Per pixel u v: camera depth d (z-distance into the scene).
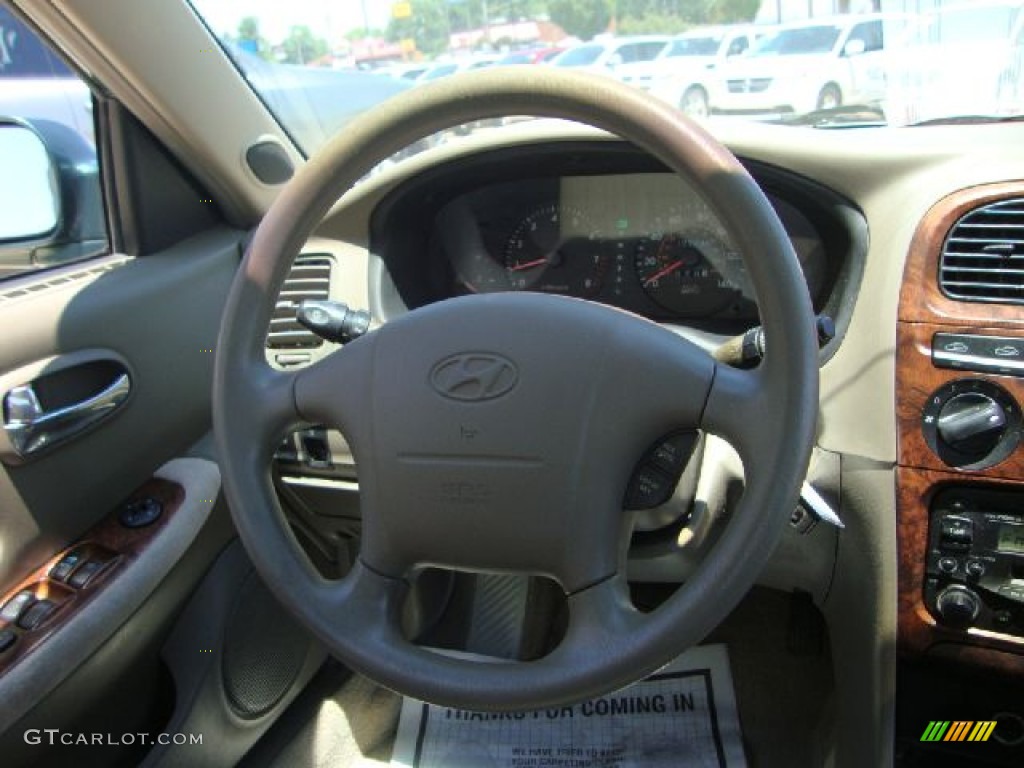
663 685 1.61
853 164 1.26
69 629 1.08
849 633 1.28
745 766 1.48
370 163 0.87
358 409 0.87
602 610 0.81
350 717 1.60
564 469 0.82
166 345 1.42
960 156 1.22
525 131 1.40
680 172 0.78
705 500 1.21
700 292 1.49
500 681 0.81
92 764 1.20
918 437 1.14
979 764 1.28
